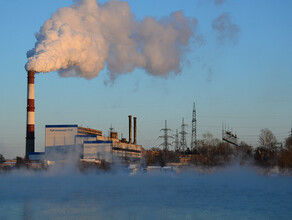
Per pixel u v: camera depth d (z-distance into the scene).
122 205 86.62
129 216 74.94
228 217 74.69
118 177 171.25
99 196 101.56
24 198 98.38
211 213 77.94
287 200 94.50
